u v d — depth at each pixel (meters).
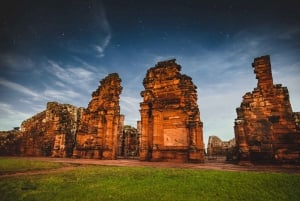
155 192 7.19
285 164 16.88
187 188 7.70
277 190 7.41
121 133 39.31
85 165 15.98
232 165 16.48
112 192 7.17
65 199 6.43
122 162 19.41
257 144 18.33
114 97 29.05
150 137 22.94
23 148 37.53
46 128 36.47
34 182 8.77
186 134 20.88
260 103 19.22
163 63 24.73
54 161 20.16
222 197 6.70
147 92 24.23
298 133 17.30
